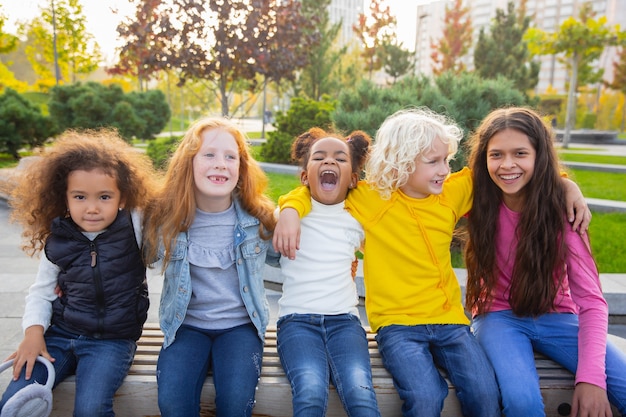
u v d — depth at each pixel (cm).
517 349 190
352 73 2148
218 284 197
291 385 177
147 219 196
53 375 168
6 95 1033
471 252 220
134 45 777
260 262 203
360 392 170
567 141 1772
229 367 176
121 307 187
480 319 216
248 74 829
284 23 809
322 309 200
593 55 2384
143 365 193
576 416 176
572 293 197
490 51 2183
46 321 186
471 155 220
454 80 540
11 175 361
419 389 174
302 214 204
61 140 201
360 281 349
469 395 178
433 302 202
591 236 506
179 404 166
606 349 191
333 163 203
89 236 188
